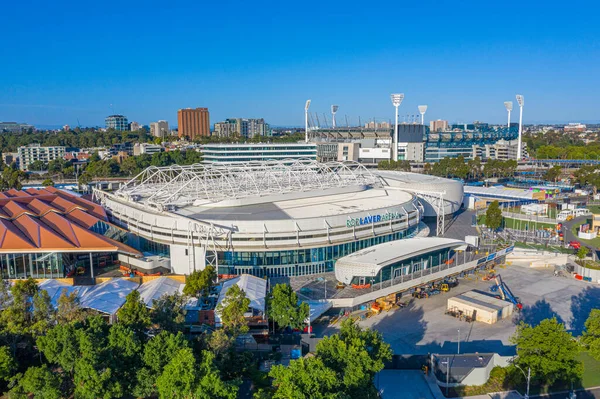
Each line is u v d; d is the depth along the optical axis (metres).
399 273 132.00
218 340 82.38
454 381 88.25
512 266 159.88
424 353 99.44
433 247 136.62
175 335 84.81
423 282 131.75
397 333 108.38
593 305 126.06
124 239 160.00
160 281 121.06
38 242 130.25
